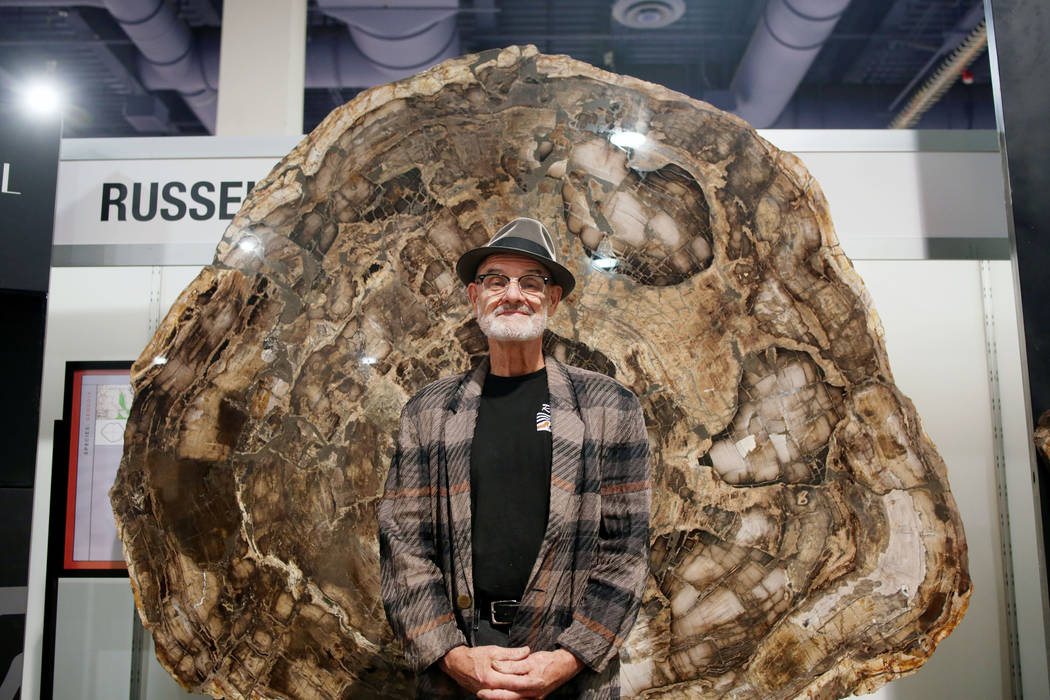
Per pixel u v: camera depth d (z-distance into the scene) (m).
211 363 2.01
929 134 2.51
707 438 2.15
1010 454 2.53
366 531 2.16
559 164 2.18
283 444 2.11
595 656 1.43
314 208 2.10
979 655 2.44
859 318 1.98
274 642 1.94
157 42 4.21
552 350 2.27
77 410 2.44
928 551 1.88
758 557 2.05
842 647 1.85
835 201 2.49
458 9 3.76
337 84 4.37
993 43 2.18
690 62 4.65
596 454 1.59
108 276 2.63
